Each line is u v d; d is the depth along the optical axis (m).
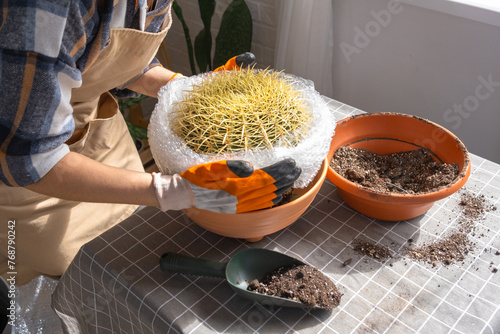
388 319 0.59
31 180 0.59
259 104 0.59
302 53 1.53
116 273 0.65
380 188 0.73
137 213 0.76
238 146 0.58
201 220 0.65
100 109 0.93
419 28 1.33
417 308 0.60
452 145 0.75
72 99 0.77
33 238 0.85
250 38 1.60
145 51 0.73
